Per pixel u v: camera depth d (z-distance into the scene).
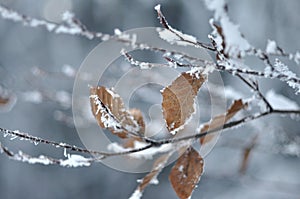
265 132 1.30
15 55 4.30
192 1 3.03
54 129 4.12
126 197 3.98
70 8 3.36
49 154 4.18
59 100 1.58
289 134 1.32
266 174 2.99
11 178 4.25
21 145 4.19
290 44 2.80
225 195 3.07
